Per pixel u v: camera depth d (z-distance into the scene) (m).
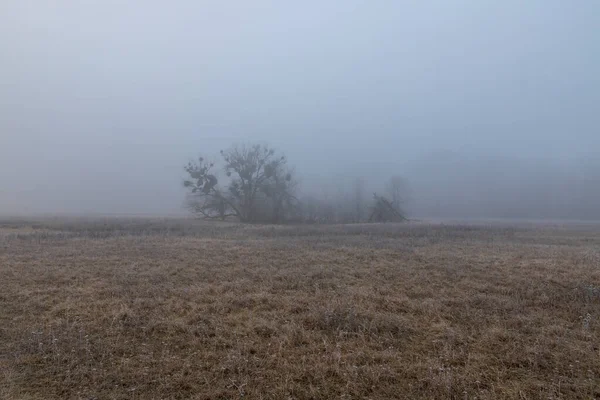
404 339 7.26
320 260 13.93
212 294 9.77
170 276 11.50
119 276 11.30
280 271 12.02
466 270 12.25
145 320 7.95
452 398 5.43
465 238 22.23
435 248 17.06
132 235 23.20
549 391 5.52
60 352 6.51
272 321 7.90
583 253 15.30
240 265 13.03
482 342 7.04
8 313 8.43
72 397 5.36
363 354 6.55
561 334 7.38
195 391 5.56
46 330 7.48
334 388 5.65
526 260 13.62
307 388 5.62
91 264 12.96
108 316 8.15
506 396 5.45
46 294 9.55
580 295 9.57
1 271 11.71
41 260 13.52
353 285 10.68
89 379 5.82
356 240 20.77
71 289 9.93
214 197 51.78
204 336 7.27
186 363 6.26
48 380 5.77
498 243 19.56
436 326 7.75
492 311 8.59
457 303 9.12
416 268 12.60
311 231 28.06
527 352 6.59
